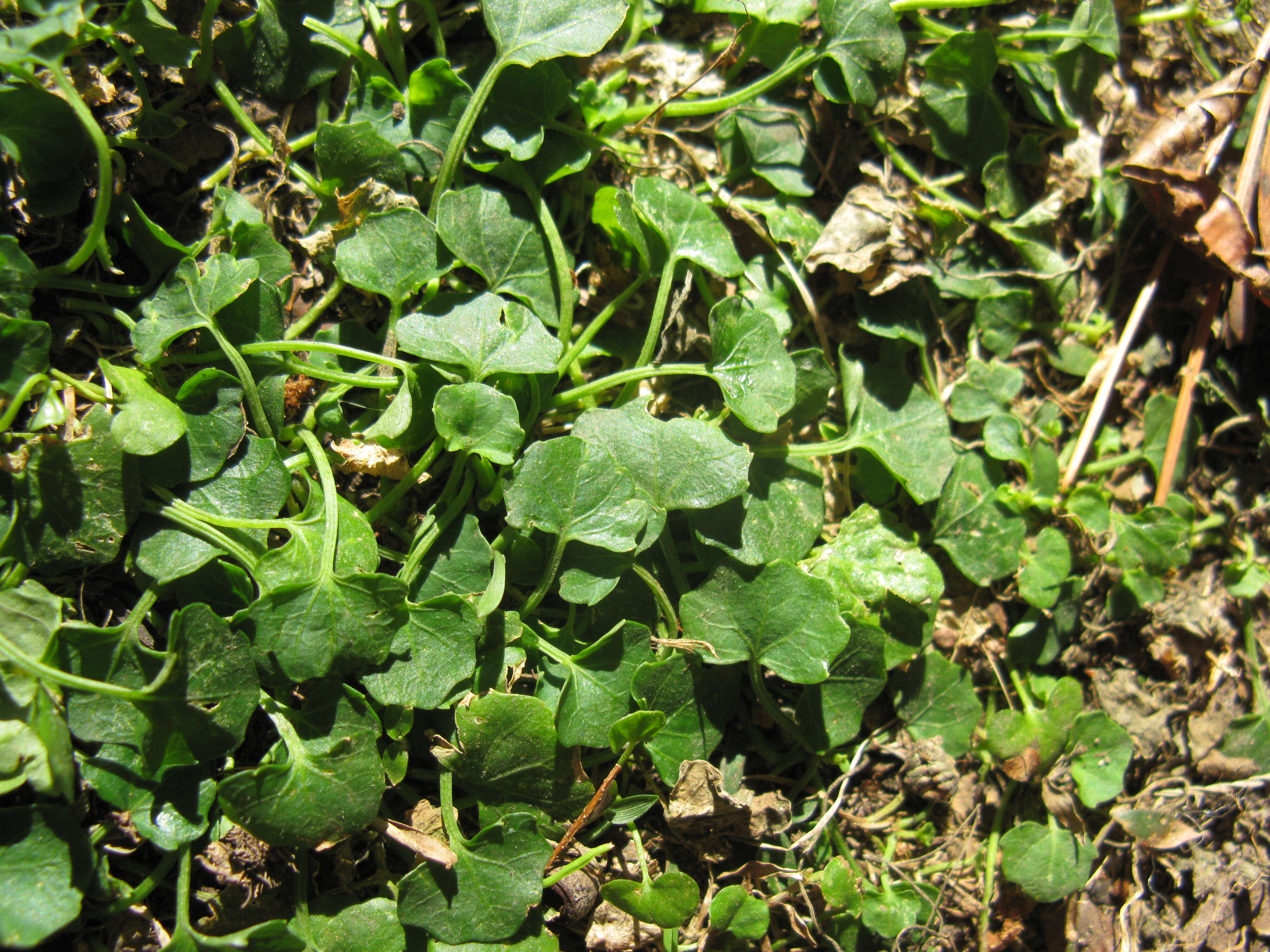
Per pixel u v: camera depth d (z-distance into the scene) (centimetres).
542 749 22
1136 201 29
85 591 22
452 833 22
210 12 23
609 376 24
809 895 24
